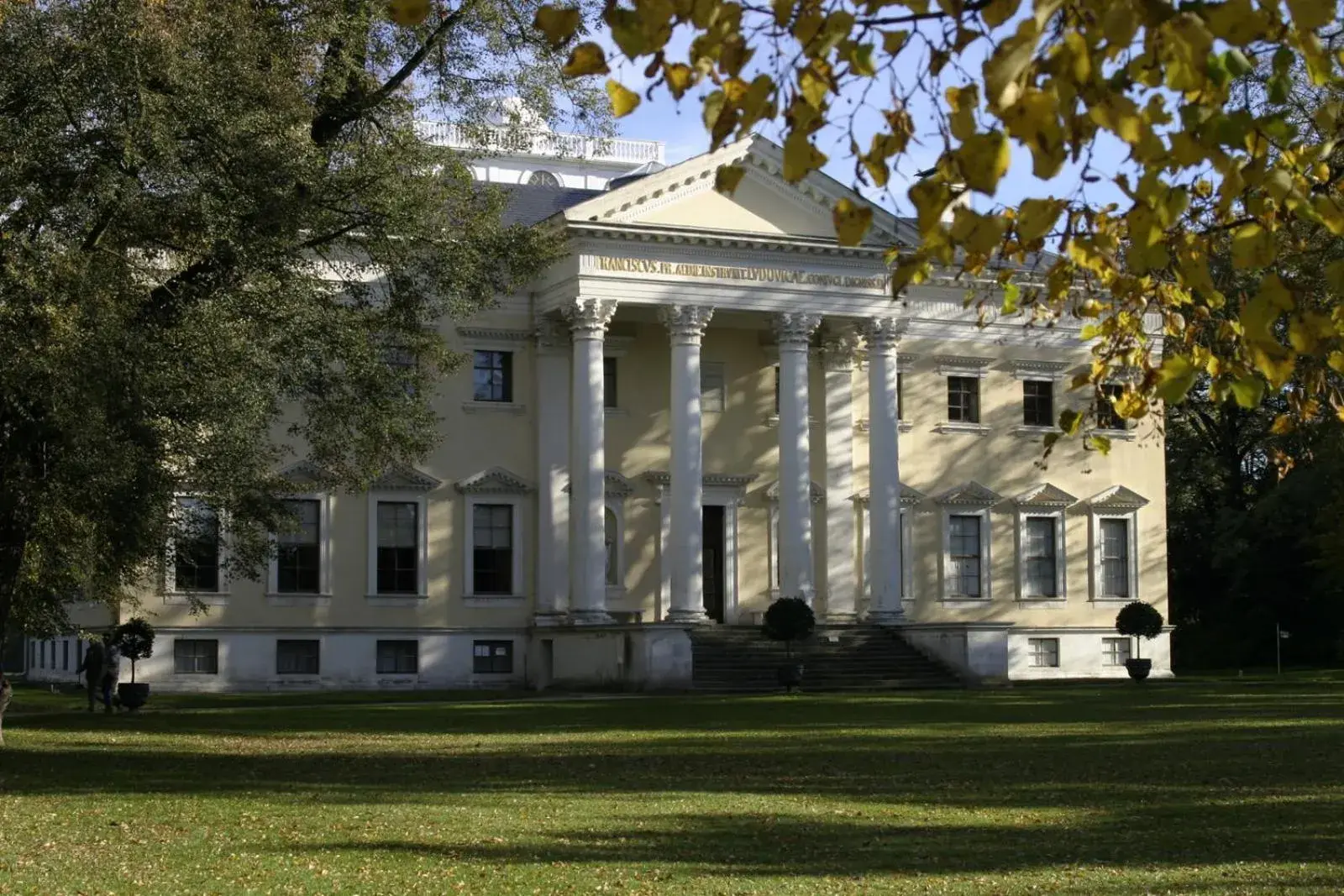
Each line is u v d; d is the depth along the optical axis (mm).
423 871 14734
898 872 14500
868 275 57000
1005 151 6414
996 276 11508
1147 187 6852
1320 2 6027
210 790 22172
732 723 35188
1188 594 76500
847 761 25719
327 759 27281
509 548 56500
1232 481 75688
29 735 33656
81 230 26828
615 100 7297
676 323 54531
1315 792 20719
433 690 54062
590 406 53719
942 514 61688
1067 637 63156
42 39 26062
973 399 62688
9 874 14820
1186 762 25047
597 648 52656
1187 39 6125
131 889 13914
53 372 24141
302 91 29344
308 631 54000
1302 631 72125
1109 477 64375
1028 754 26688
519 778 23484
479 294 33531
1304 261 12305
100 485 25484
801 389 55781
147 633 43094
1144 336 11516
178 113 26734
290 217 27766
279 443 53281
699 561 54188
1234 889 13469
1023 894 13312
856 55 6758
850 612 58781
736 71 6898
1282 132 7281
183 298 28000
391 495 55094
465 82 32438
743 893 13391
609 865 14992
